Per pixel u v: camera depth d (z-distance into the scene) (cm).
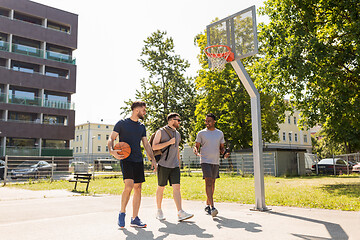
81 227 438
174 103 3556
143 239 364
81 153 7450
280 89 1395
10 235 388
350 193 855
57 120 3438
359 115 1306
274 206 655
